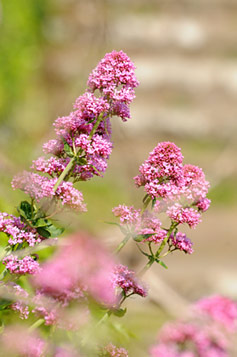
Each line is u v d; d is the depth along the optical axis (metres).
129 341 1.26
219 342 1.10
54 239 1.12
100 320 1.13
